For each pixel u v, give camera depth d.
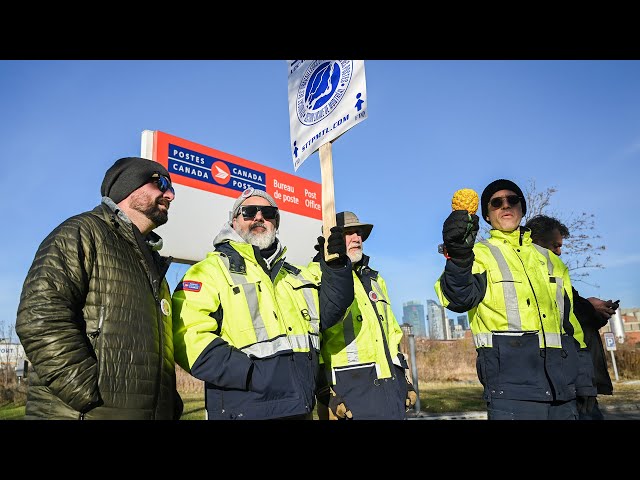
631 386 12.22
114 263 2.20
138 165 2.49
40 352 1.88
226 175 5.07
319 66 3.80
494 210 3.13
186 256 4.53
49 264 1.99
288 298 2.87
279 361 2.51
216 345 2.41
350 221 3.80
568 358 2.98
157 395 2.21
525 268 2.96
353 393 3.15
